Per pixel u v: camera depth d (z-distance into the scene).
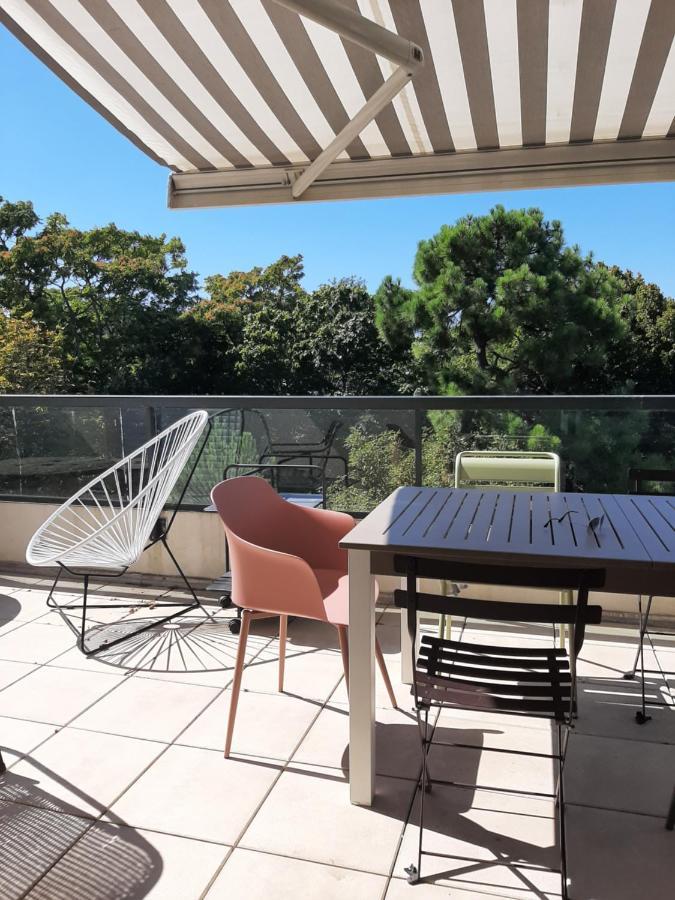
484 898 1.88
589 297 15.48
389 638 3.54
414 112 3.15
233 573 2.52
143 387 22.09
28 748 2.60
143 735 2.67
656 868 1.98
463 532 2.22
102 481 4.58
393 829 2.14
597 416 3.78
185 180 3.73
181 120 3.36
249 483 2.87
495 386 15.56
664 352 16.75
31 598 4.23
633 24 2.61
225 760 2.50
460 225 15.68
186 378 22.09
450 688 1.96
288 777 2.40
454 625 3.68
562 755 1.92
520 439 3.89
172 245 22.72
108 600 4.18
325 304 20.75
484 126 3.23
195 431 3.56
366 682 2.19
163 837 2.12
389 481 4.12
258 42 2.84
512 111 3.11
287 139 3.48
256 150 3.58
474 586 3.83
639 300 17.02
